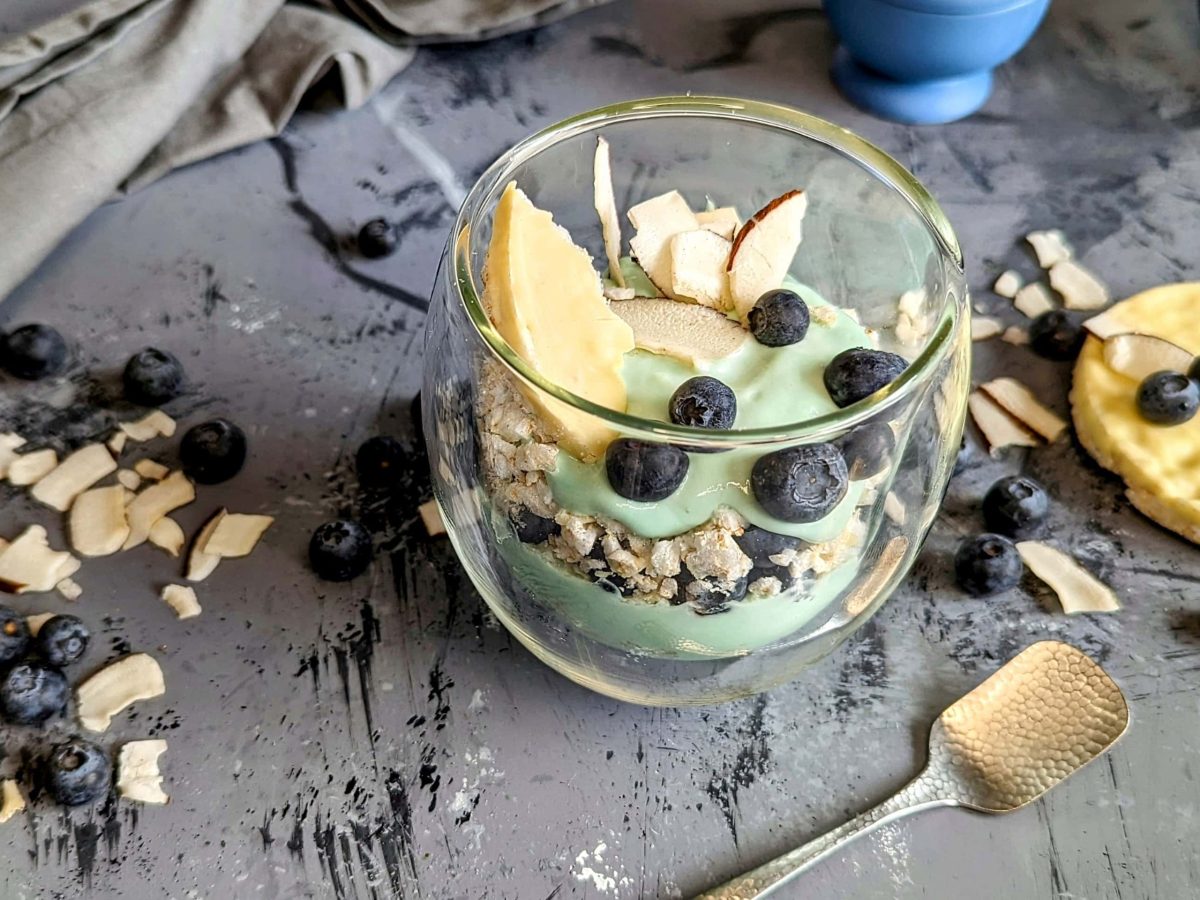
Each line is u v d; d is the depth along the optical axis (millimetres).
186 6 276
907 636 201
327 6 303
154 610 202
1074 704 190
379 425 230
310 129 289
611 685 178
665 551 150
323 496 218
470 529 169
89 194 255
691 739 188
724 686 176
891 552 169
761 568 152
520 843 177
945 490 182
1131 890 172
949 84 293
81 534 211
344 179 278
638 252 186
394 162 282
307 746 187
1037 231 266
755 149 194
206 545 210
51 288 251
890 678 196
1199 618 203
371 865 175
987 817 180
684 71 307
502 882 173
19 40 260
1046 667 193
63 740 186
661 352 167
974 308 251
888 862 175
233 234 264
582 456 148
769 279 181
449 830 178
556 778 183
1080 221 268
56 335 235
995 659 198
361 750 186
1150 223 268
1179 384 217
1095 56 312
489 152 286
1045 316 242
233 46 287
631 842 177
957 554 208
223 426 219
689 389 154
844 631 175
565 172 187
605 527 151
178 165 276
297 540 212
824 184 192
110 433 227
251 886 172
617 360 160
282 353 241
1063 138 289
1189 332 234
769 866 172
